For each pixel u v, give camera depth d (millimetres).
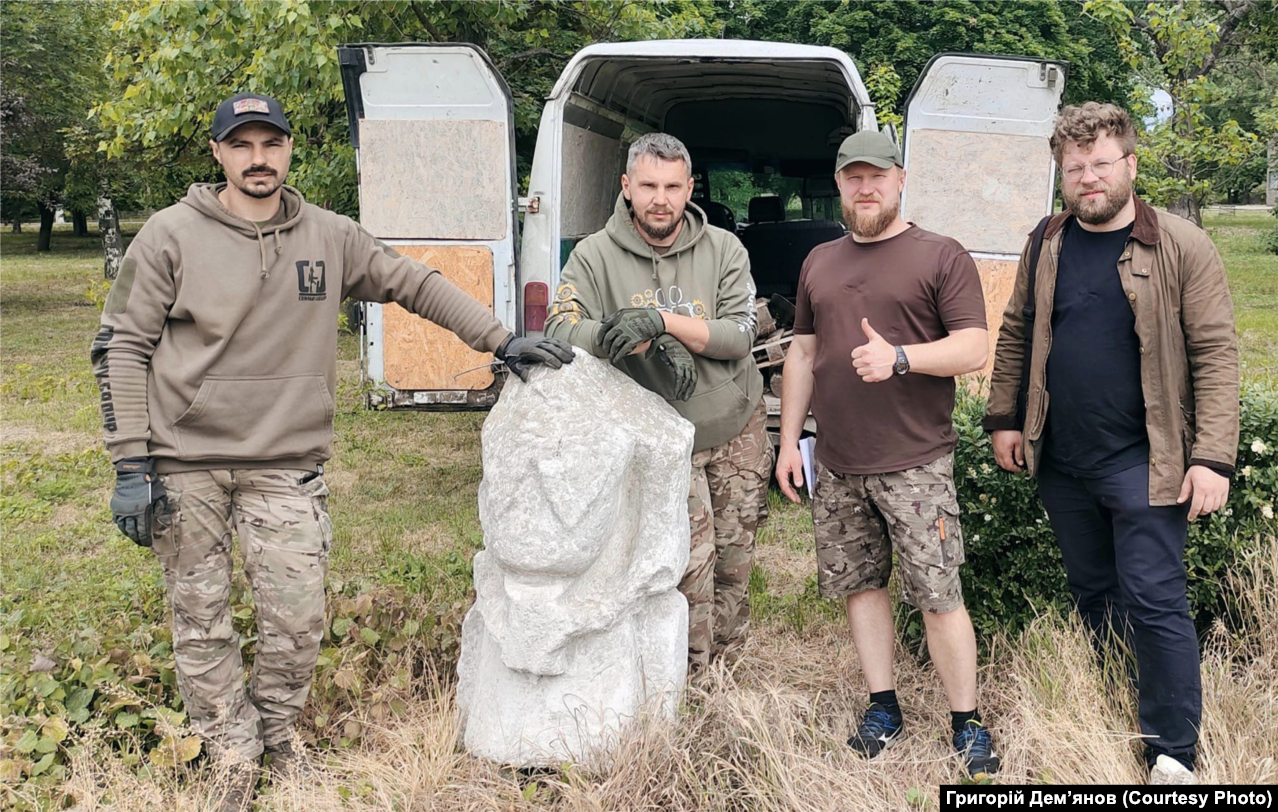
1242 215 41719
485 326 2939
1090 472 2875
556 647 2705
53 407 9000
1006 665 3328
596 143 5746
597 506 2668
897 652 3621
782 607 4148
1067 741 2814
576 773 2676
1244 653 3252
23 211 46188
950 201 4816
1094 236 2828
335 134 7855
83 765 2678
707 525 3172
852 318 2867
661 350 2844
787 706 2951
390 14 7312
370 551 5066
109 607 4234
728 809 2693
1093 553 3084
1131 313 2754
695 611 3205
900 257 2818
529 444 2697
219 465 2730
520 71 8672
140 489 2580
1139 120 9172
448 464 6926
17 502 5965
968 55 4711
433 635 3584
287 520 2789
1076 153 2742
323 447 2873
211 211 2652
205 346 2676
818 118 6918
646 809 2631
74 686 3107
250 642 3400
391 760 2895
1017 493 3418
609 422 2744
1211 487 2654
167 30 7156
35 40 18625
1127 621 3037
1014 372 3129
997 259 4820
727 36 17516
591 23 8414
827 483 3033
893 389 2816
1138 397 2781
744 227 7570
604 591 2783
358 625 3576
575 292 3098
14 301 19141
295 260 2746
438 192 4992
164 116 7414
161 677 3172
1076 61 16562
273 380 2744
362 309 5234
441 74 4914
